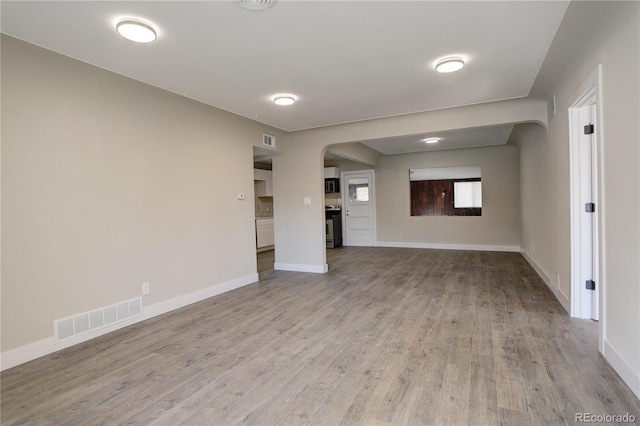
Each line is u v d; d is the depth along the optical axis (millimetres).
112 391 2119
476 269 5504
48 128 2699
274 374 2295
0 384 2223
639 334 1876
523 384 2080
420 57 2799
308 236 5625
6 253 2457
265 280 5082
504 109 4102
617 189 2086
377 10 2107
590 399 1901
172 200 3771
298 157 5625
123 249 3262
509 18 2215
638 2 1734
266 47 2574
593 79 2404
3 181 2441
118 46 2512
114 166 3189
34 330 2602
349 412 1860
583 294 3148
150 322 3363
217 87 3424
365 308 3656
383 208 8648
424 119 4508
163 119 3670
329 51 2662
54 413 1903
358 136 5027
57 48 2539
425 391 2041
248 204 4918
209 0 1949
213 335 3002
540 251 4816
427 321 3211
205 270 4184
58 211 2762
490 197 7516
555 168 3670
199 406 1947
